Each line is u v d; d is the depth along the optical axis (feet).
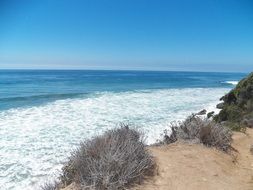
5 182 28.14
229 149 22.95
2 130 49.42
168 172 16.66
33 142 41.86
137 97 102.73
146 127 50.06
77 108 74.79
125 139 17.65
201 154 20.12
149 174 16.11
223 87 166.61
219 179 16.75
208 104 81.35
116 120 57.77
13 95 106.73
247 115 38.78
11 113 66.64
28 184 27.63
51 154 36.22
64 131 48.52
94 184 14.33
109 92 123.34
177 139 23.61
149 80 267.80
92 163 15.28
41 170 31.01
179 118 59.36
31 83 190.29
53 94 108.88
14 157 35.27
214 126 23.89
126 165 15.38
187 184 15.57
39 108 74.59
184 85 187.32
